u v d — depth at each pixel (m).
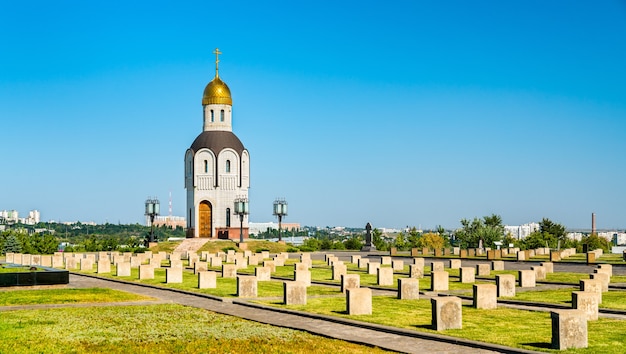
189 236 137.50
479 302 36.19
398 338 28.80
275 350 26.73
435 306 29.97
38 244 120.62
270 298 42.91
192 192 136.75
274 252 119.75
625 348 25.59
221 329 31.62
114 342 28.66
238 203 126.81
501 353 25.62
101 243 125.69
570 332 25.64
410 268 58.62
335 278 57.66
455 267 69.44
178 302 42.59
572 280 52.72
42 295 45.25
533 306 38.09
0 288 49.12
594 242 143.38
